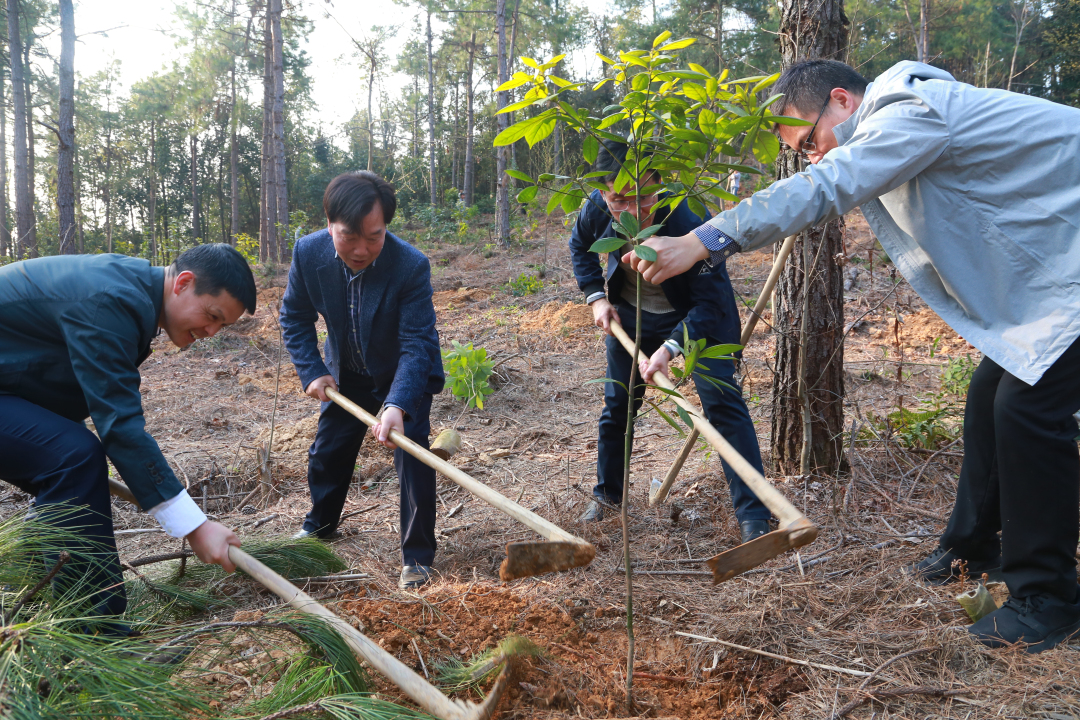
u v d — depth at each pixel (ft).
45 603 5.59
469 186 79.97
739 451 9.46
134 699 4.58
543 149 50.75
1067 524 6.73
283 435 15.76
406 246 9.17
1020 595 7.00
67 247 43.98
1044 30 83.66
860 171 6.13
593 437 16.34
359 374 9.88
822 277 11.36
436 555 10.14
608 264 10.19
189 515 6.40
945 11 61.98
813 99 7.34
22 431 6.36
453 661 6.84
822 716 6.00
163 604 7.88
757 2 71.56
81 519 6.36
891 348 22.18
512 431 17.13
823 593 8.08
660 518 10.85
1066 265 6.43
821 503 10.83
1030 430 6.65
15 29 53.42
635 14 85.10
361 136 129.49
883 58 54.95
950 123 6.55
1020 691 6.11
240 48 84.38
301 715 5.09
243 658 6.54
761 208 5.91
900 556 9.02
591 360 23.45
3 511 11.84
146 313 6.64
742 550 4.99
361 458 14.76
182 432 17.20
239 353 26.81
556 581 8.87
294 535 10.97
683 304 9.70
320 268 9.02
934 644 6.79
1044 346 6.44
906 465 12.10
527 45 77.66
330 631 5.79
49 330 6.54
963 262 6.91
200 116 98.58
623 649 7.34
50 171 113.19
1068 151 6.40
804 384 11.21
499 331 27.84
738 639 7.23
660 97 5.74
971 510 8.03
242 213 145.18
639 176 5.89
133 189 135.85
